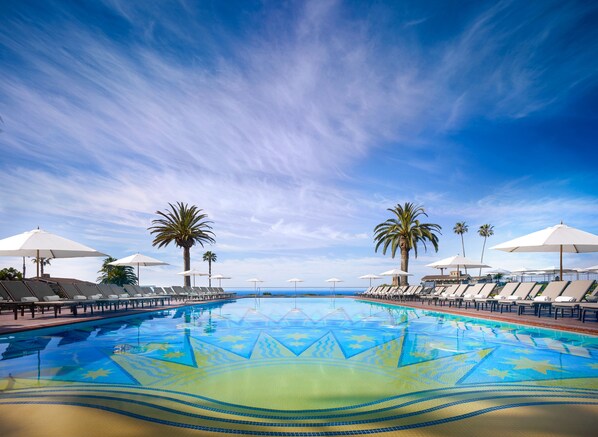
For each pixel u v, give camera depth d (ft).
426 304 62.44
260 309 57.72
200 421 10.12
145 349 22.30
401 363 18.40
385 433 9.17
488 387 13.74
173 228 107.55
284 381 15.01
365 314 47.96
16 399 11.94
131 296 50.98
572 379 14.80
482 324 35.19
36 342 24.80
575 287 33.53
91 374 15.94
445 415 10.46
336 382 14.80
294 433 9.22
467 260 66.49
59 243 39.52
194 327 33.53
